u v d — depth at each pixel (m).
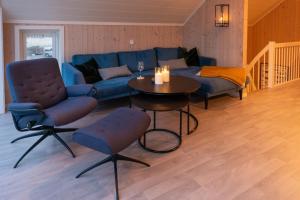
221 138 3.03
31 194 2.05
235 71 4.42
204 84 4.00
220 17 4.93
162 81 3.21
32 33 4.20
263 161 2.51
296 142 2.90
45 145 2.88
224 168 2.40
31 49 4.25
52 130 2.83
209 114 3.84
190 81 3.33
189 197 2.00
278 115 3.76
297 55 5.94
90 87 3.10
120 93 4.00
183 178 2.25
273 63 5.25
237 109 4.05
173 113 3.93
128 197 2.01
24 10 3.86
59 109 2.68
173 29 5.79
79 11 4.29
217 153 2.68
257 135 3.10
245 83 4.63
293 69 5.96
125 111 2.49
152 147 2.83
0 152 2.70
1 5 3.63
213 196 2.01
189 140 2.99
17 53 4.03
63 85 3.15
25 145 2.87
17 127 2.55
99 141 1.98
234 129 3.28
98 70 4.29
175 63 5.20
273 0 6.55
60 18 4.27
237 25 4.66
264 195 2.02
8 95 4.00
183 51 5.61
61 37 4.38
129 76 4.49
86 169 2.30
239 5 4.57
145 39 5.41
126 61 4.84
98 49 4.83
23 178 2.27
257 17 7.27
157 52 5.37
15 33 3.96
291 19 6.73
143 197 2.01
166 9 5.12
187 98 3.02
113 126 2.19
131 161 2.48
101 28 4.79
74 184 2.19
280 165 2.44
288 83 5.71
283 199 1.97
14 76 2.68
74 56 4.34
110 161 2.36
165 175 2.30
